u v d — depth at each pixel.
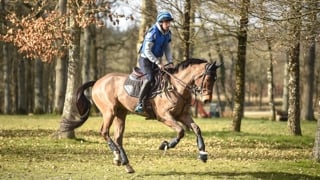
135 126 28.33
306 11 13.95
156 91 11.66
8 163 13.83
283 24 15.11
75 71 19.81
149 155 16.52
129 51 55.44
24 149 17.08
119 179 11.69
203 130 26.75
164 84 11.54
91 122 31.38
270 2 14.15
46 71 50.31
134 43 53.09
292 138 23.12
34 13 20.38
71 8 19.11
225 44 26.62
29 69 46.59
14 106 45.12
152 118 12.10
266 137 23.20
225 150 18.91
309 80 38.16
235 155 17.47
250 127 29.55
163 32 11.80
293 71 24.16
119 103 12.56
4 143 18.72
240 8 15.44
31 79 47.91
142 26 23.66
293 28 15.01
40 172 12.46
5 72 41.75
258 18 15.20
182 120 11.62
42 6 19.84
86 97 13.38
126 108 12.39
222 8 18.64
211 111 49.88
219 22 21.31
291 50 22.22
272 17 14.48
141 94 11.80
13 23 20.14
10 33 19.05
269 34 16.39
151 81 11.74
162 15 11.69
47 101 50.41
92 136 22.62
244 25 18.53
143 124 29.62
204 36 23.55
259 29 16.94
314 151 15.74
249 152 18.61
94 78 41.81
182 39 22.94
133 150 17.81
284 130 28.02
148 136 23.16
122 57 54.84
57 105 35.88
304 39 15.68
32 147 17.67
